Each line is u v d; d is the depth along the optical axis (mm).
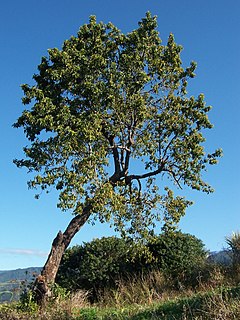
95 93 16656
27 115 16188
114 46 17953
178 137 17953
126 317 11531
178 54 18484
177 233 19047
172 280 17172
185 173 17719
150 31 18266
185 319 9414
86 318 12289
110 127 17391
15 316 13312
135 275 17906
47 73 17000
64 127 16156
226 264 17047
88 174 15805
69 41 17812
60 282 18562
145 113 17453
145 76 17391
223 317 8797
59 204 15625
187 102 18125
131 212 17906
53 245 16531
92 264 18547
